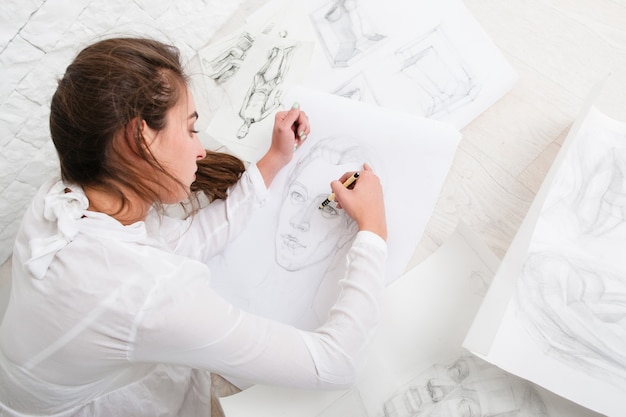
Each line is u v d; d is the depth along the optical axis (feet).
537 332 1.66
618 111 2.03
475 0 2.19
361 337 1.72
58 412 1.71
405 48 2.17
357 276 1.78
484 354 1.49
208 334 1.45
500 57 2.08
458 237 1.95
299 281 2.03
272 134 2.12
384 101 2.16
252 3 2.36
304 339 1.65
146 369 1.95
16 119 2.00
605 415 1.68
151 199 1.59
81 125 1.32
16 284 1.50
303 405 1.91
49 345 1.40
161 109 1.38
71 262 1.39
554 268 1.71
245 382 2.00
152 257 1.46
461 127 2.10
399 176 2.00
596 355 1.61
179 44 2.30
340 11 2.26
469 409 1.82
